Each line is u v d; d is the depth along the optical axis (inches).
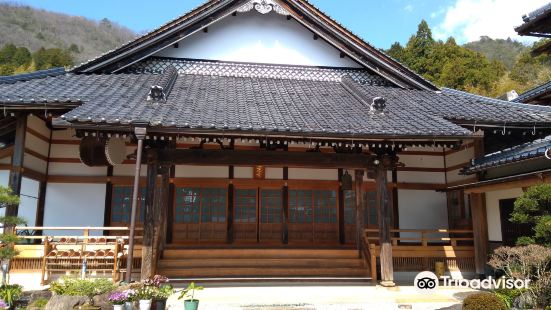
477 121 410.6
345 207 542.6
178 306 302.8
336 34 512.7
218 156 367.6
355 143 366.6
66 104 374.3
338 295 342.6
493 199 423.2
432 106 453.7
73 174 489.7
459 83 1541.6
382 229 378.9
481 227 431.8
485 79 1530.5
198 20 491.2
